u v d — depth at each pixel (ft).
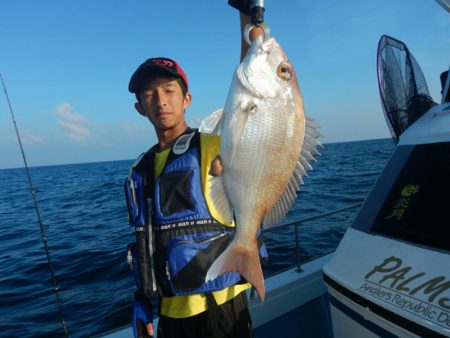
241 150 4.96
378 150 165.68
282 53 5.08
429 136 6.24
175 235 5.32
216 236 5.34
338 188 48.19
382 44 7.14
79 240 30.91
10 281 21.15
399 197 6.01
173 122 6.05
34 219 46.37
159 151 6.28
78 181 122.62
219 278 5.29
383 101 6.85
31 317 16.15
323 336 9.32
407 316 4.35
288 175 4.99
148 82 5.88
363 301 5.02
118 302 16.89
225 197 5.24
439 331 3.99
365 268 5.36
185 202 5.38
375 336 4.99
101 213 46.29
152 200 5.74
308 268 10.12
